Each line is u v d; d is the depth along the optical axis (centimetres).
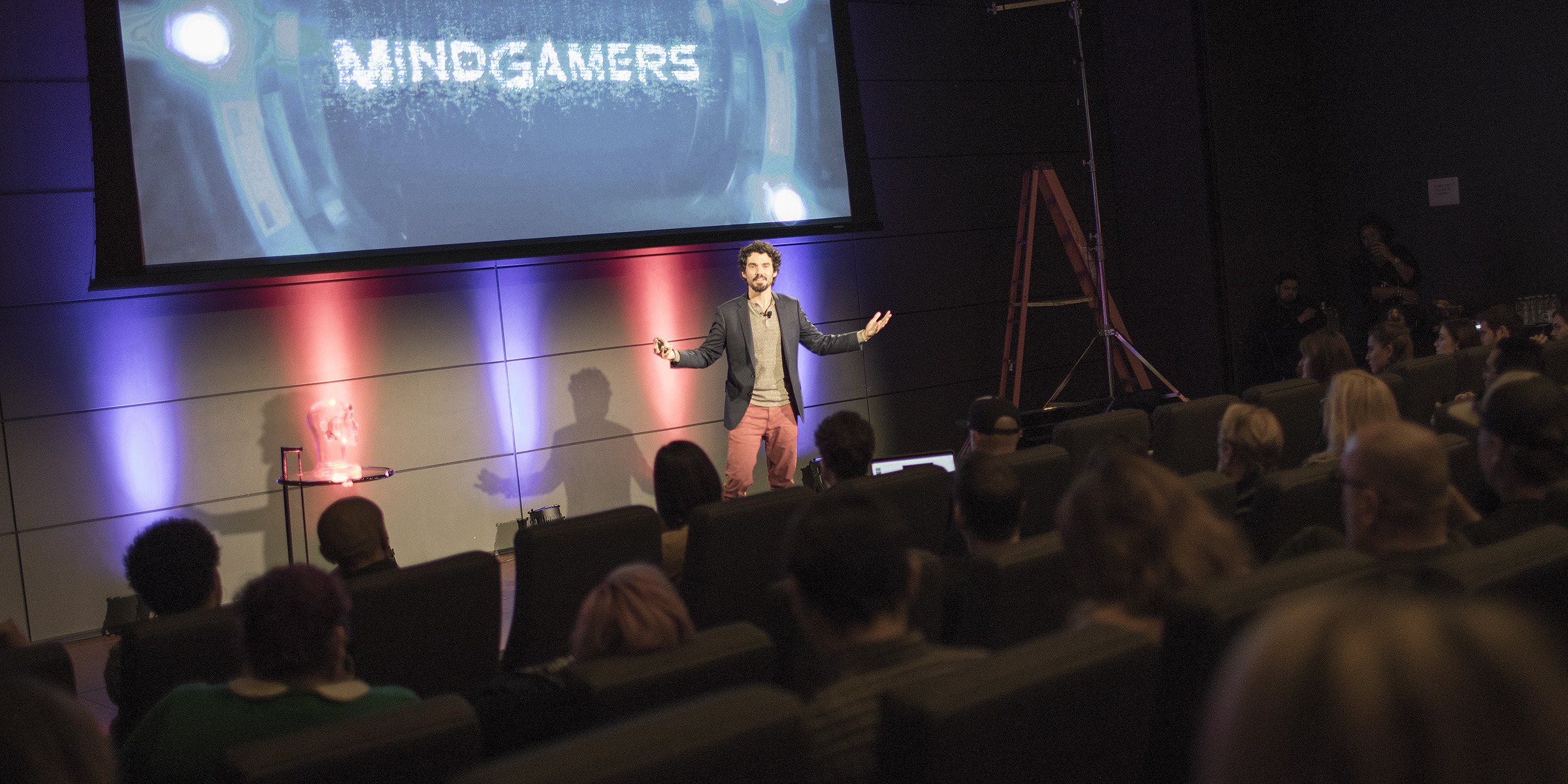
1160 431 383
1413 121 754
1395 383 426
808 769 113
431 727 130
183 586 256
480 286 582
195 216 498
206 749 161
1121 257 791
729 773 106
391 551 284
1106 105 786
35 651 185
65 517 495
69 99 496
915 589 149
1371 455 184
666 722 105
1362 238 732
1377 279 729
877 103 695
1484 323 557
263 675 168
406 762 129
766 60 630
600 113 586
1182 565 150
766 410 561
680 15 607
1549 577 146
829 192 647
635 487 624
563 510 604
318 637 168
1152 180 770
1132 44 770
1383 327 532
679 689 150
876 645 143
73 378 496
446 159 552
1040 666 125
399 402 563
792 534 147
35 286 489
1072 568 161
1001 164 745
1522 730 37
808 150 641
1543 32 685
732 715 107
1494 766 37
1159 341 777
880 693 125
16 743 72
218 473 524
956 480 237
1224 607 134
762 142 629
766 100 630
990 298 741
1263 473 295
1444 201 743
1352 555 150
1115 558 152
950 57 723
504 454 589
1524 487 218
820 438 331
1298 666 41
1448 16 727
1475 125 723
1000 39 743
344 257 529
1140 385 709
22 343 486
